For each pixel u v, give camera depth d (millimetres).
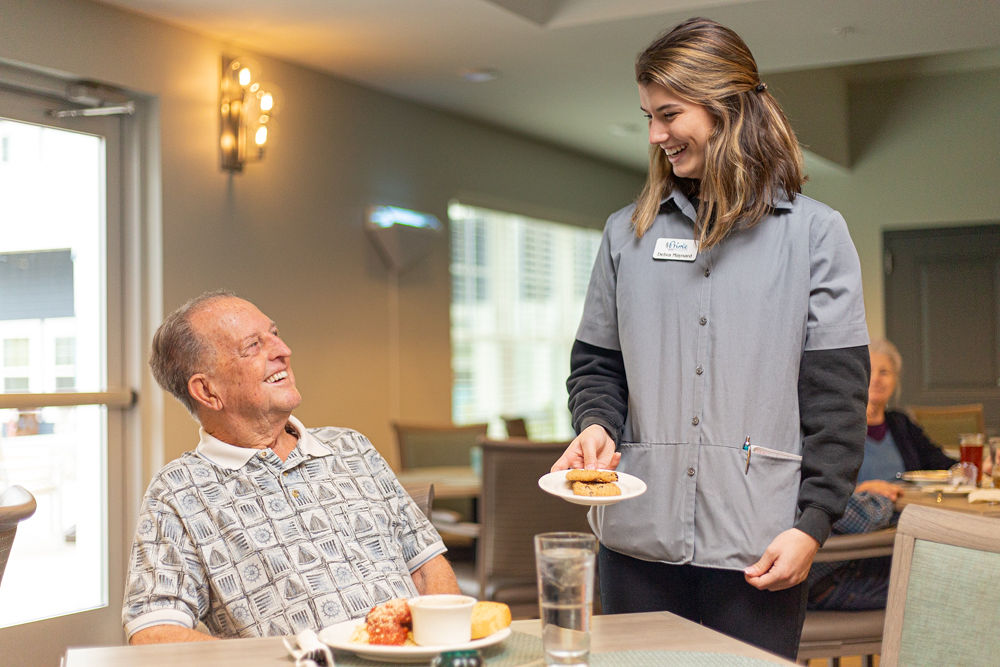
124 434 3859
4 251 3480
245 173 4285
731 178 1552
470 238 6059
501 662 1104
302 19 3947
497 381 6324
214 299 1804
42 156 3607
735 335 1587
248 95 4145
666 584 1658
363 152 4984
